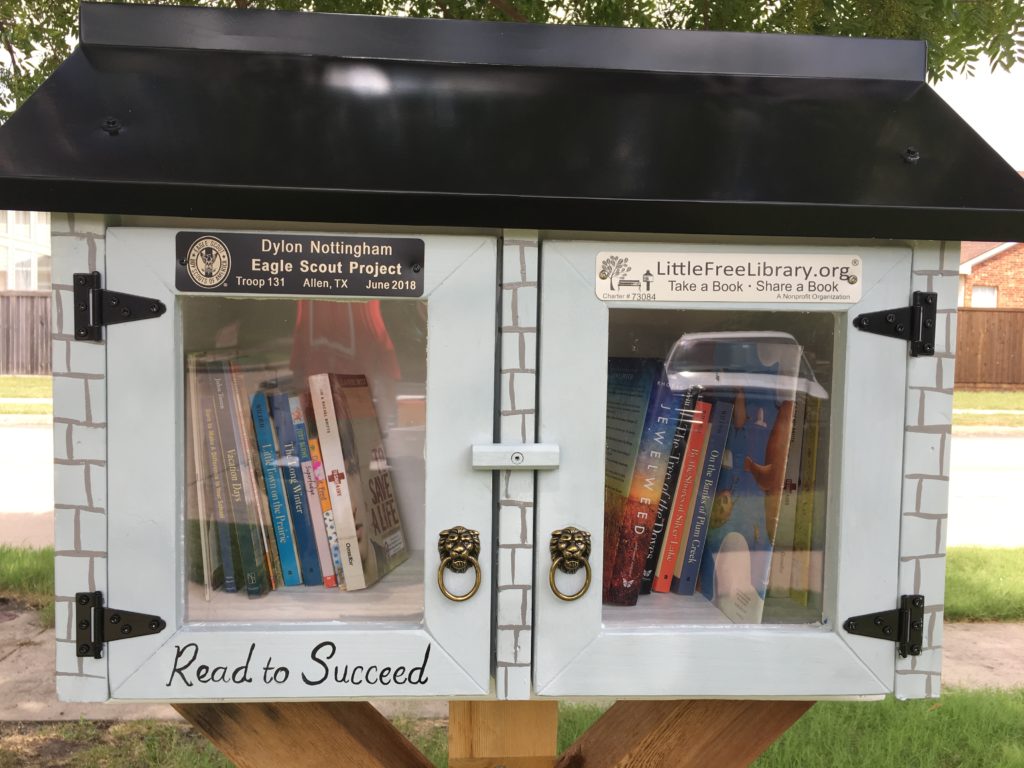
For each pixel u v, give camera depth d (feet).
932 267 3.13
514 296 3.05
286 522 3.31
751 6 7.79
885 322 3.13
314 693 3.07
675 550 3.38
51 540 16.47
